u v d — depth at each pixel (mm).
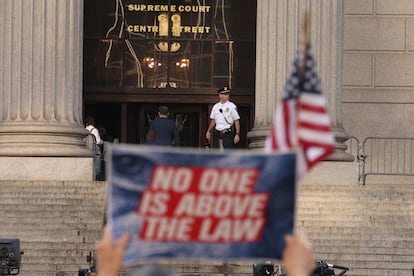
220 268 25781
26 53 33219
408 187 31594
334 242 28000
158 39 40406
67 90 33312
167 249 8102
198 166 8016
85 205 29500
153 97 40219
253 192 8062
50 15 33250
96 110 40438
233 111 34188
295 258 7504
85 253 27094
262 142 33906
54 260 26672
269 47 34125
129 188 8000
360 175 36250
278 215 8102
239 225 8102
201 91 40250
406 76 38875
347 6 39031
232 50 40406
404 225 29438
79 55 33750
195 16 40438
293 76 8406
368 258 27625
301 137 8398
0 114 33156
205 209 8070
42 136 32625
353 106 38781
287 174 8055
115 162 7969
